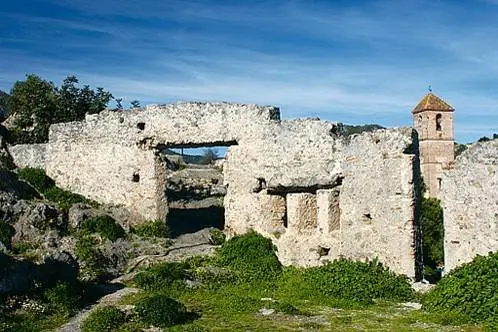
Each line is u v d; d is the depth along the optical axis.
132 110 25.20
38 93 36.09
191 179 37.16
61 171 27.23
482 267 13.89
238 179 23.11
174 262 19.66
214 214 30.98
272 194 22.30
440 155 53.41
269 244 21.42
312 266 19.81
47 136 34.66
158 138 24.45
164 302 13.58
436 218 32.56
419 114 54.53
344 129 21.64
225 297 15.75
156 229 23.72
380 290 16.14
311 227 21.33
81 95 37.88
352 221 19.70
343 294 15.90
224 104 23.42
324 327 12.79
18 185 24.83
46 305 14.14
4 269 14.57
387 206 18.27
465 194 15.63
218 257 20.73
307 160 21.19
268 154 22.23
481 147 15.19
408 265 17.48
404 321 13.11
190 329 12.46
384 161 18.45
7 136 33.28
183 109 24.06
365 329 12.59
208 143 23.77
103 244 21.08
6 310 13.45
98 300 15.55
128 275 18.67
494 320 12.41
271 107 22.75
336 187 20.47
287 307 14.16
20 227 20.34
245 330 12.59
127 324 12.98
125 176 25.16
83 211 23.08
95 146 26.12
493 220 14.69
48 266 15.47
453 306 13.58
